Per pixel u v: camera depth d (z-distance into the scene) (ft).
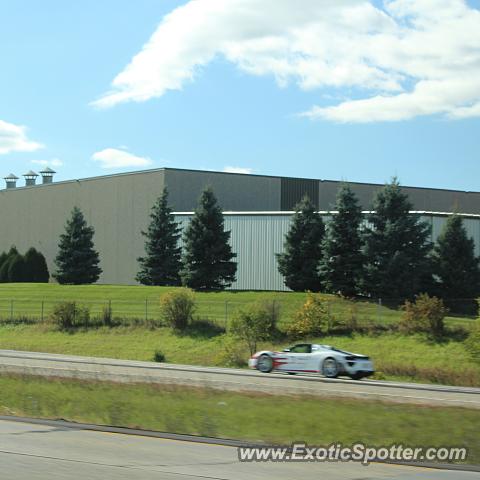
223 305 179.93
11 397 60.08
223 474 31.30
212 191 201.87
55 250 284.20
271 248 214.90
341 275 176.24
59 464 32.83
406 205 173.17
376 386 83.35
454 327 135.23
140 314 181.88
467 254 176.65
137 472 31.27
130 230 251.39
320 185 264.11
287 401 56.70
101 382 71.92
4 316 190.80
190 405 53.88
